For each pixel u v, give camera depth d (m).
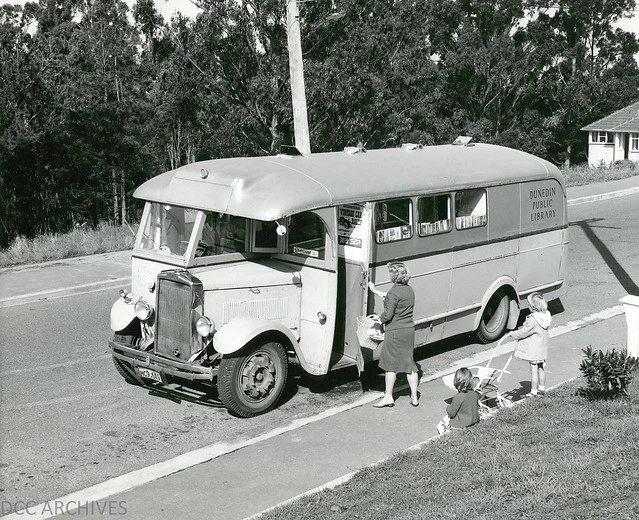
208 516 6.95
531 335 9.43
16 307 14.82
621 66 75.00
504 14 69.12
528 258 12.95
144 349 9.85
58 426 9.16
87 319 13.86
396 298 9.34
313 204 9.39
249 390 9.39
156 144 38.06
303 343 10.04
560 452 7.53
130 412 9.60
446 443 8.00
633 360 9.17
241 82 28.44
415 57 31.78
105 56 40.84
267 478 7.73
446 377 9.24
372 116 27.92
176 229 9.97
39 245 19.94
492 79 67.06
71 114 36.72
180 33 28.91
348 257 10.21
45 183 35.38
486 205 11.98
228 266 9.92
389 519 6.40
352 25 28.77
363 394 10.27
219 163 10.47
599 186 33.56
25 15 39.16
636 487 6.61
